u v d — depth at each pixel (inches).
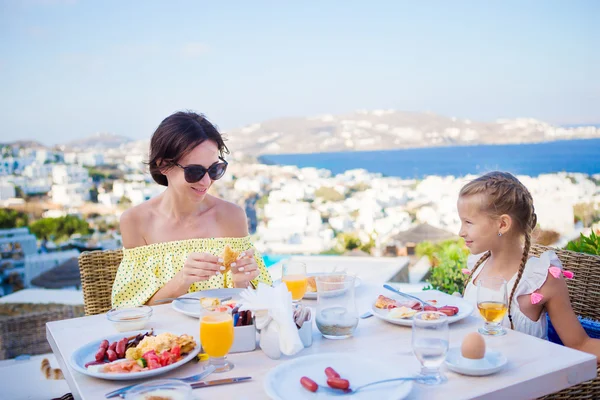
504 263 80.9
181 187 86.8
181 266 90.2
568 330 73.7
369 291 85.6
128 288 88.1
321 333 65.2
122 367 54.0
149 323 70.8
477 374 51.8
